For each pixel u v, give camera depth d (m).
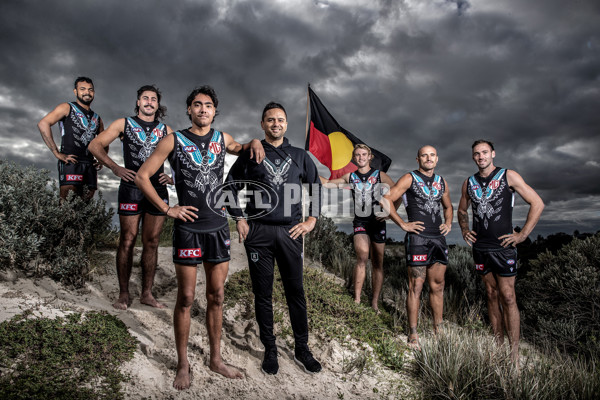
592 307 4.88
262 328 3.36
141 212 4.20
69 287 4.14
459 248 7.30
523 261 7.09
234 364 3.38
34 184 4.50
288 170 3.35
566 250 5.58
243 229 3.33
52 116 4.61
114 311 3.91
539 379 3.32
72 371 2.76
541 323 4.90
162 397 2.76
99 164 4.98
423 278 4.41
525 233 4.15
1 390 2.41
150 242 4.23
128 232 4.10
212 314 3.13
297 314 3.47
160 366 3.17
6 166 4.66
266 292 3.36
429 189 4.49
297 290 3.43
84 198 4.84
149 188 2.86
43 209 4.40
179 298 2.98
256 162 3.31
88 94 4.82
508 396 3.16
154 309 4.18
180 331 2.97
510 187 4.30
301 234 3.38
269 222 3.29
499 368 3.38
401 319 5.04
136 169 4.23
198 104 3.03
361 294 5.74
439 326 4.50
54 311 3.43
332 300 4.80
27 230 4.17
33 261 4.25
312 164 3.54
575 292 5.04
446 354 3.59
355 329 4.30
